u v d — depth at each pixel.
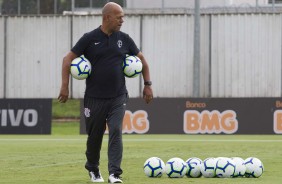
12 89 122.94
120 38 28.97
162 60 119.31
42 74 122.69
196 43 100.00
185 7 119.31
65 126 111.06
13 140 71.75
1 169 38.12
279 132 83.00
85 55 29.00
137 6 120.44
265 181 29.67
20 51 122.31
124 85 29.23
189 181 29.16
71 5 121.75
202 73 118.06
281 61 117.25
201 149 54.97
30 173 35.78
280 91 117.75
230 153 50.38
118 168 28.69
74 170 37.34
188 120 83.50
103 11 28.64
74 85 120.62
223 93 117.94
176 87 119.25
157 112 83.62
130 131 83.81
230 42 117.44
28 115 84.75
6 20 122.12
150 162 31.34
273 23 117.00
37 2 121.94
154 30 119.25
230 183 28.42
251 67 117.62
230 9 117.75
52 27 121.56
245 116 82.94
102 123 29.08
